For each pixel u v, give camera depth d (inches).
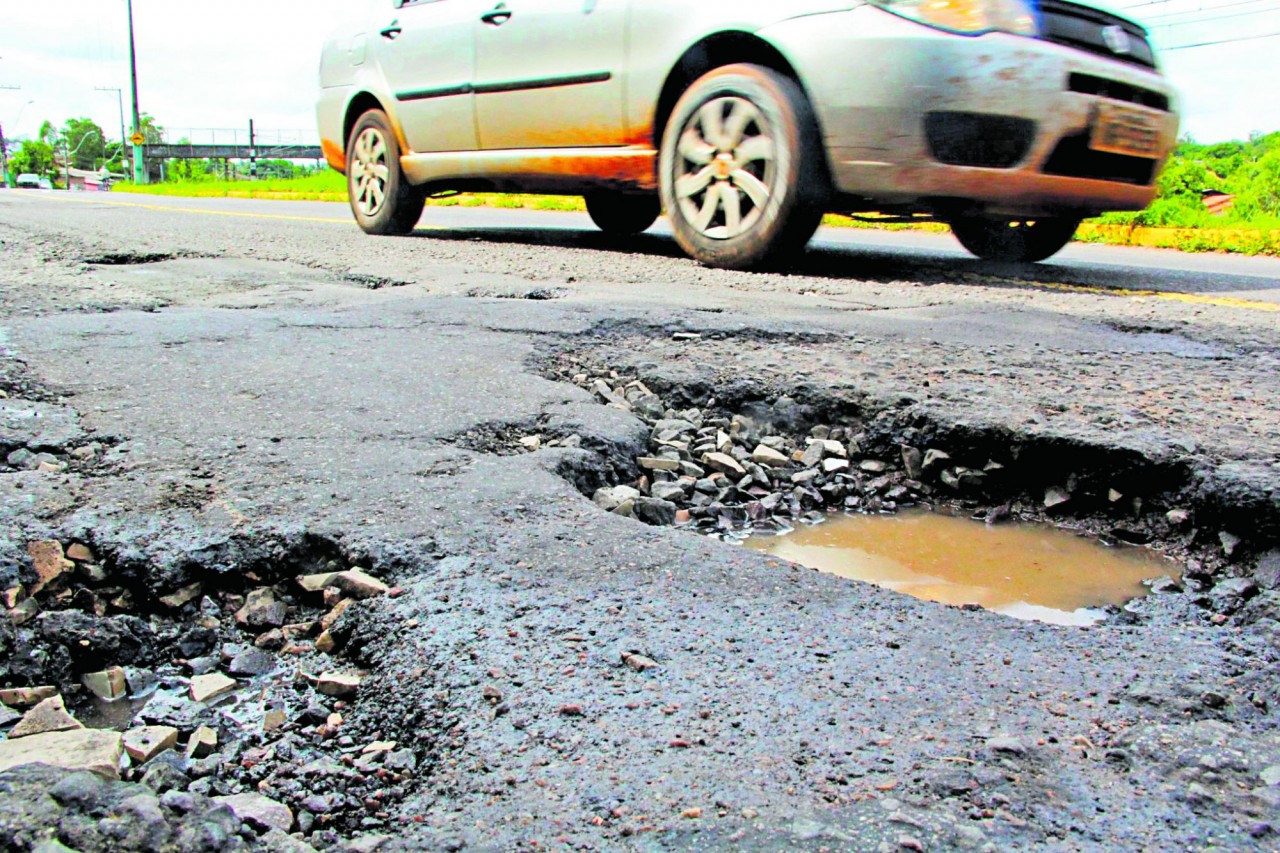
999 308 156.3
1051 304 162.9
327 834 40.5
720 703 47.1
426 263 197.2
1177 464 82.0
